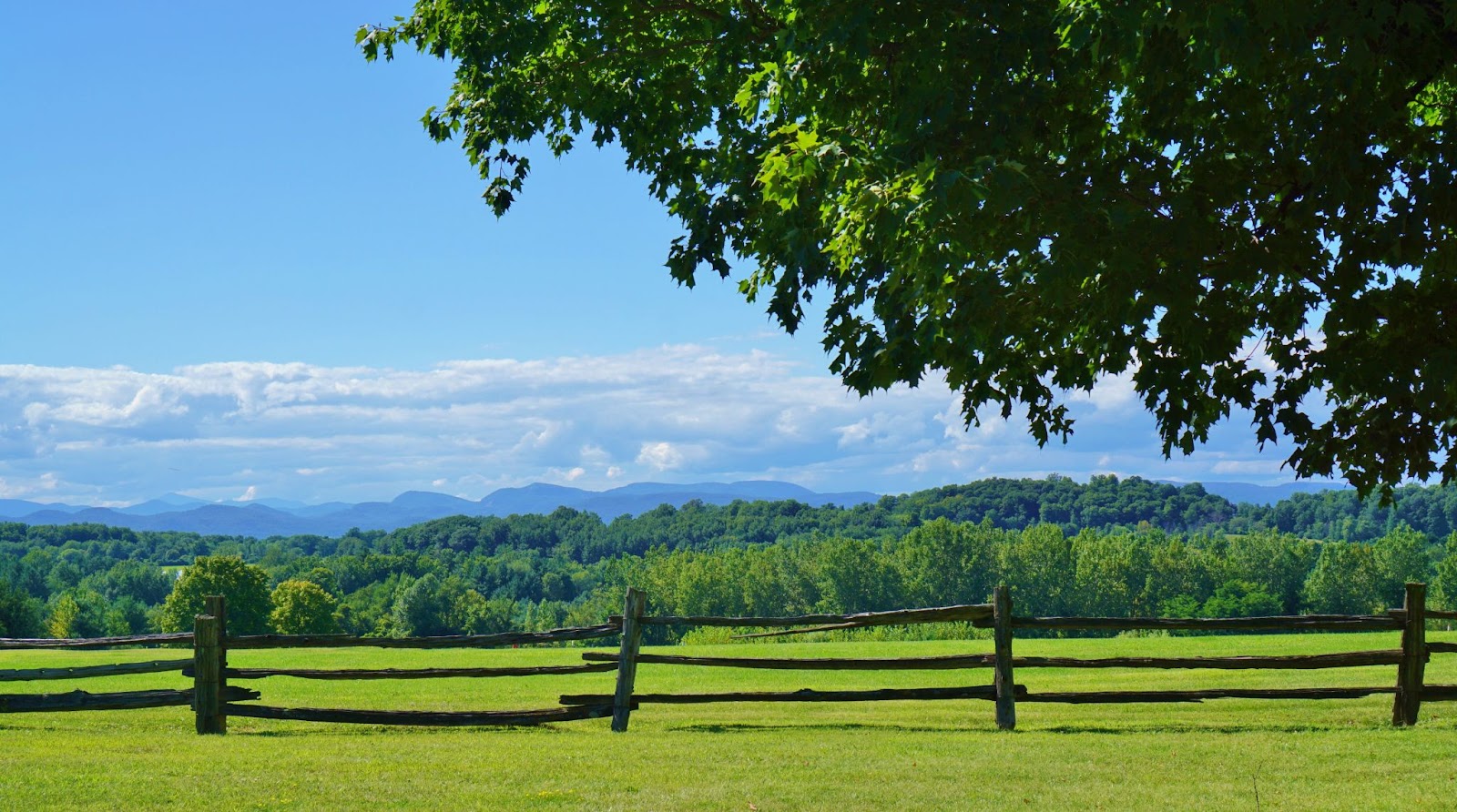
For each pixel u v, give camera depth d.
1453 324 8.69
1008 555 130.25
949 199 7.39
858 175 8.20
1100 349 10.14
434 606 154.75
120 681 20.86
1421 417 9.82
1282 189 9.12
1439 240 8.59
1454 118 8.47
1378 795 7.78
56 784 8.33
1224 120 9.02
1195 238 8.35
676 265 11.93
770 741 10.81
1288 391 10.02
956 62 8.59
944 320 9.16
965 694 11.68
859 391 9.92
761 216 11.04
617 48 13.10
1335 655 11.34
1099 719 12.54
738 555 146.38
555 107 13.77
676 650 24.86
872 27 8.78
